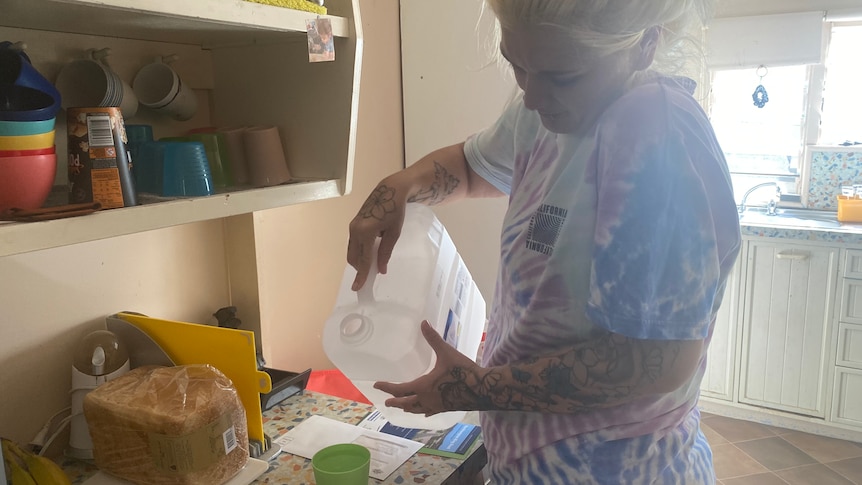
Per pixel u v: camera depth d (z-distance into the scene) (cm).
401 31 200
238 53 124
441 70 197
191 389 96
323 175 120
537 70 65
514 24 63
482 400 75
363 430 113
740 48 300
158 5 80
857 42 296
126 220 82
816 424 279
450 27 193
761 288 278
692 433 83
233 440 96
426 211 100
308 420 118
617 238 64
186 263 129
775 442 275
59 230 75
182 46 120
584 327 72
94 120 82
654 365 66
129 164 87
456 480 99
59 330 108
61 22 91
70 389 109
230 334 103
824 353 271
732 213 68
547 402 72
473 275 208
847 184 305
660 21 63
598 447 76
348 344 86
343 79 114
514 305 80
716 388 296
